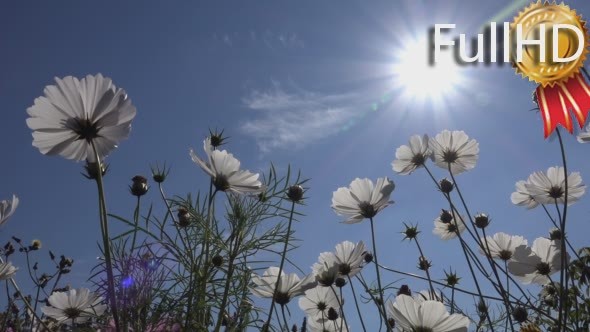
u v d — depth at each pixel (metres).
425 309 0.86
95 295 0.93
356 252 1.12
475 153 1.26
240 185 0.91
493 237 1.24
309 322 1.16
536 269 1.14
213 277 0.94
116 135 0.76
